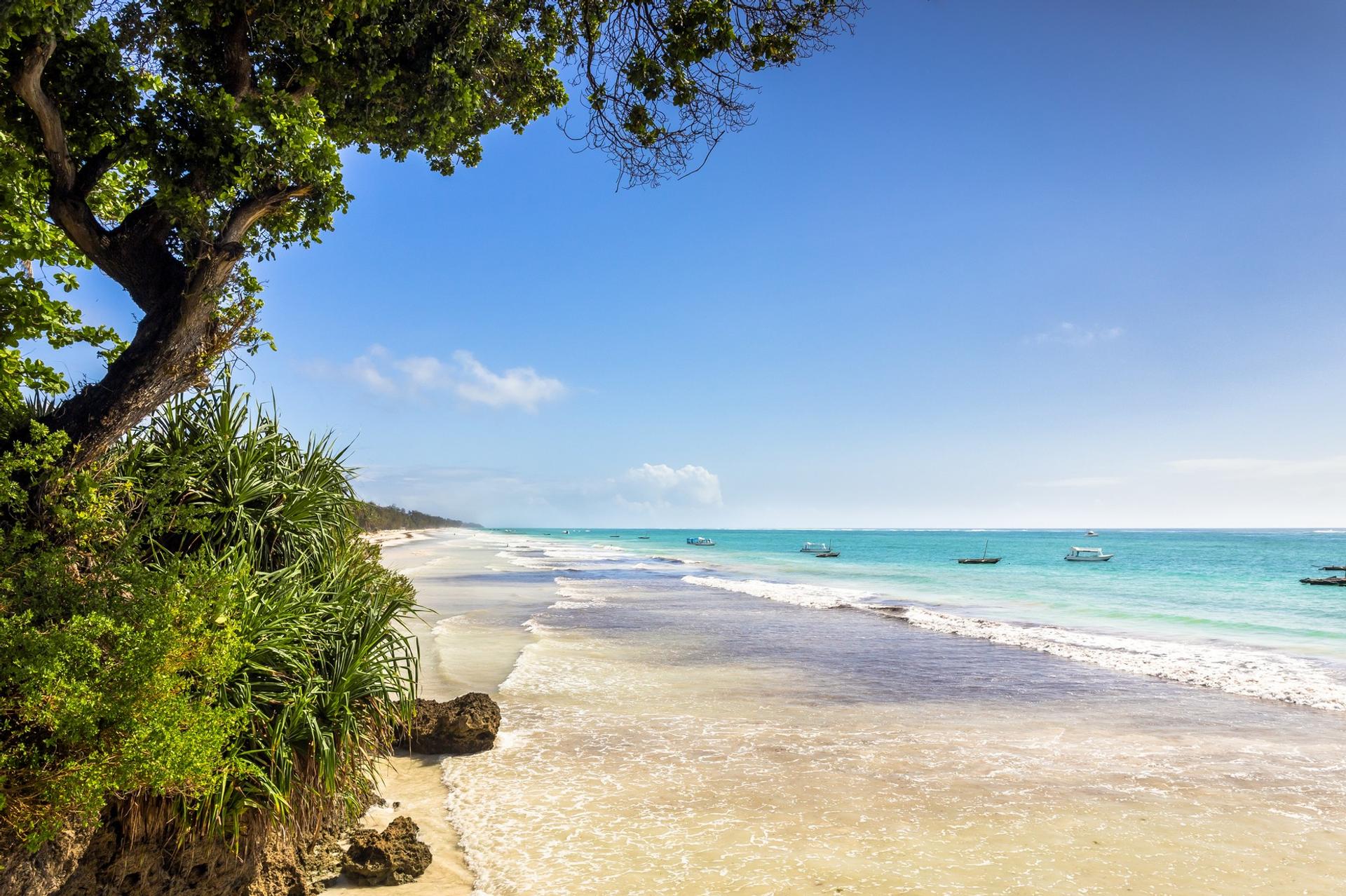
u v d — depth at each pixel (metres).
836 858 6.17
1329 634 20.84
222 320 5.38
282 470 5.93
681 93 6.78
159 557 4.80
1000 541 157.38
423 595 29.62
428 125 7.00
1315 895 5.67
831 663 15.59
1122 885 5.80
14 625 3.28
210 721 3.71
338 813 5.93
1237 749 9.60
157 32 5.82
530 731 9.95
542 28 7.65
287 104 5.47
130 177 6.23
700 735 9.95
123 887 3.86
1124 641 19.05
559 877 5.72
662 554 83.06
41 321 5.72
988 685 13.52
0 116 4.71
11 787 3.14
